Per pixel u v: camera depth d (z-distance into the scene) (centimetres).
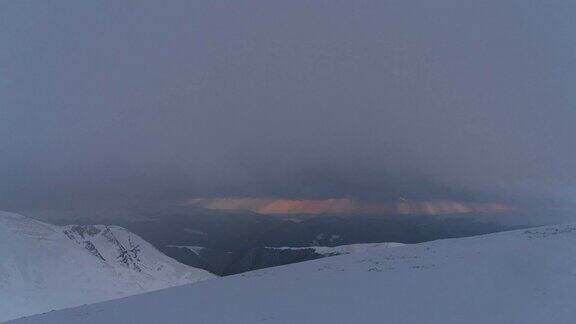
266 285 3459
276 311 2584
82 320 2906
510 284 2503
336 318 2295
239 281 3866
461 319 2041
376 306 2433
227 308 2806
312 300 2745
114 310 3173
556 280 2456
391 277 3114
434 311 2208
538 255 3095
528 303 2138
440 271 3077
